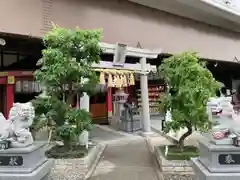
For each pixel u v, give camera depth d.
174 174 7.42
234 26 21.34
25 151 4.85
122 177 7.53
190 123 8.15
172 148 8.73
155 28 15.88
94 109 22.12
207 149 5.02
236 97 28.94
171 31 16.97
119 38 13.75
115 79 12.79
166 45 16.55
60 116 8.55
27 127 5.28
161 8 15.70
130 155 10.38
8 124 5.13
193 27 18.62
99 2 12.73
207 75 8.06
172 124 8.20
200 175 5.02
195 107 7.55
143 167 8.59
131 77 14.04
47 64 8.28
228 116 5.16
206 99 7.46
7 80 15.78
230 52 22.20
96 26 12.56
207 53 19.78
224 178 4.63
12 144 5.04
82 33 8.52
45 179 5.50
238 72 33.22
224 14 18.14
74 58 8.60
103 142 13.16
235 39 22.75
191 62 8.07
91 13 12.34
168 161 7.57
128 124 16.39
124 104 17.33
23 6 9.73
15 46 14.34
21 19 9.68
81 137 9.97
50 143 9.62
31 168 4.87
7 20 9.30
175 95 8.10
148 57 14.85
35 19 10.07
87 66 8.73
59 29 8.61
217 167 4.78
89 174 7.79
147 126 14.96
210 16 18.17
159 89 24.38
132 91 25.64
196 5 15.85
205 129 7.20
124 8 14.04
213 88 7.95
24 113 5.13
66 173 7.85
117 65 12.99
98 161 9.47
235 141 4.91
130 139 13.91
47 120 8.46
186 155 7.82
